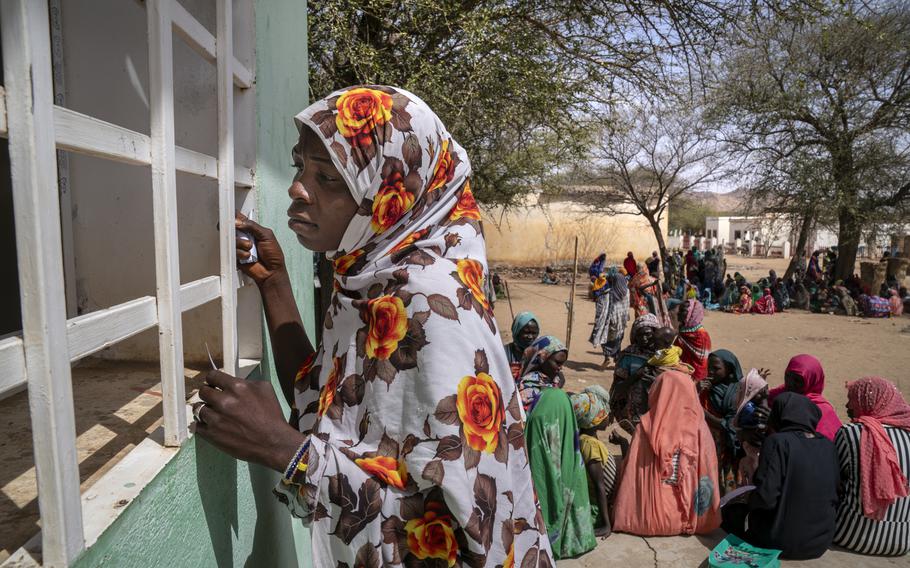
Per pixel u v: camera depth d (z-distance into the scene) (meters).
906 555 3.76
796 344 11.48
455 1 5.32
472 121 6.48
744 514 4.04
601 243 25.84
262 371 1.70
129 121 1.45
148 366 1.66
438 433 0.97
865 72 14.69
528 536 1.17
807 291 16.45
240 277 1.48
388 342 1.03
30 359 0.71
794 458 3.66
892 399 3.83
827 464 3.68
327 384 1.16
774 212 17.20
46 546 0.73
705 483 3.97
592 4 5.99
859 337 12.21
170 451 1.05
